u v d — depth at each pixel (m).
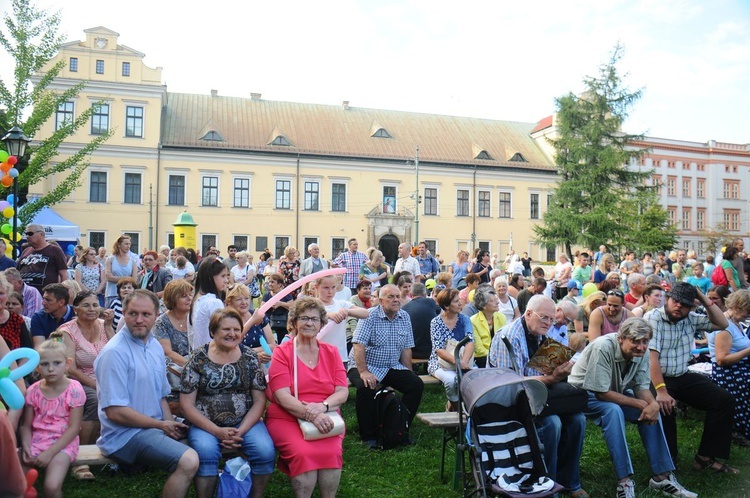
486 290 8.29
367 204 48.03
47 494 4.61
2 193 19.25
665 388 6.05
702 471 6.24
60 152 41.22
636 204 45.09
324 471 4.91
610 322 7.59
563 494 5.59
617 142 46.16
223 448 4.89
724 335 6.88
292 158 46.22
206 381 4.99
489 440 5.00
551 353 5.38
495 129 56.59
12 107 22.86
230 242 44.69
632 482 5.50
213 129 45.28
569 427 5.53
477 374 5.09
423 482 5.76
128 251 11.94
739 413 7.00
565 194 45.66
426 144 51.59
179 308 6.25
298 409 4.97
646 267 19.30
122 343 4.97
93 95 41.84
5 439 3.34
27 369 4.31
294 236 46.06
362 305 9.58
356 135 50.09
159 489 5.33
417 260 16.00
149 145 42.88
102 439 4.93
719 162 64.25
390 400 6.71
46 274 9.21
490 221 51.25
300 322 5.30
